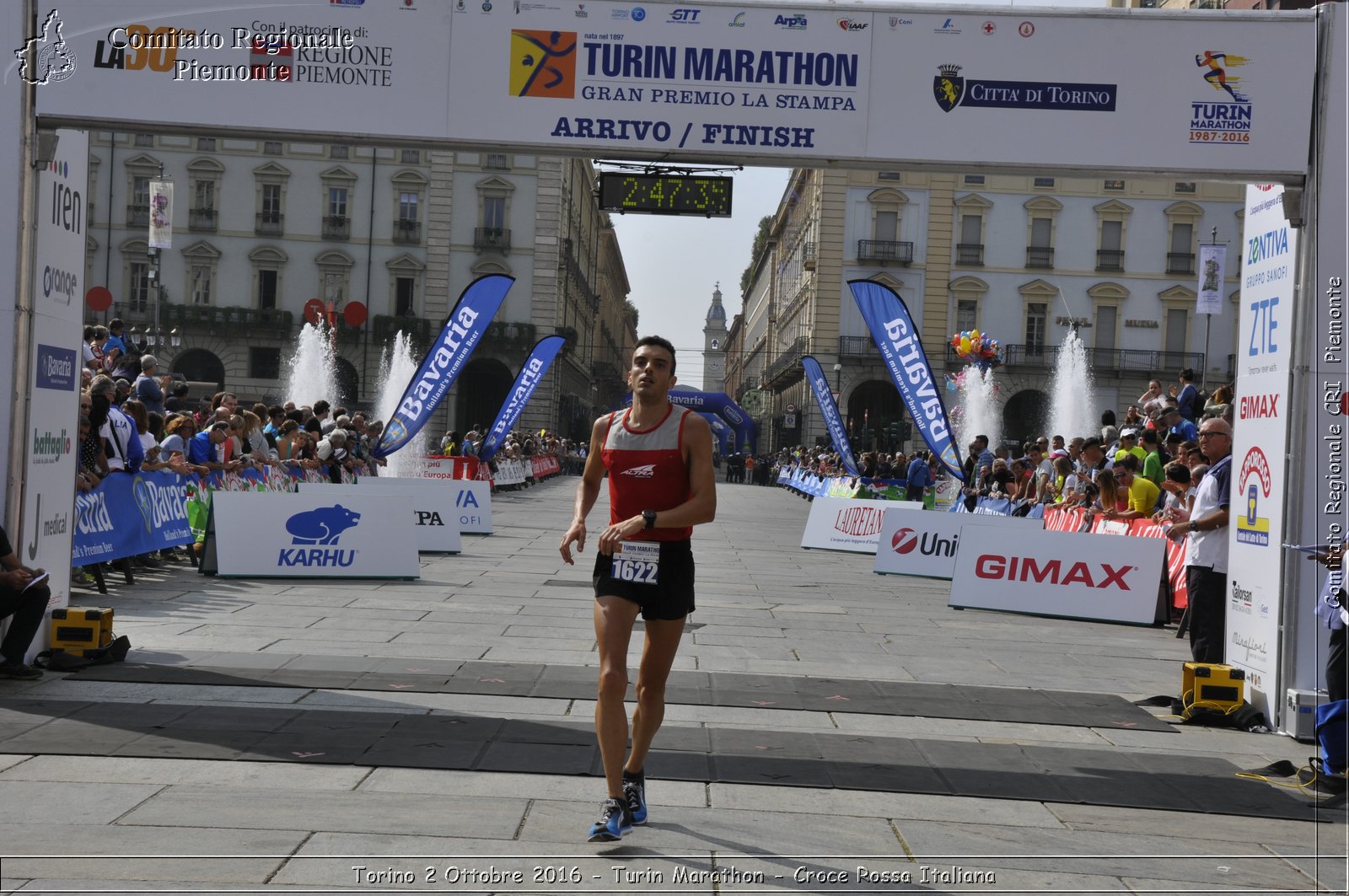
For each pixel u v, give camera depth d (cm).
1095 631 1048
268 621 871
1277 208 670
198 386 3828
